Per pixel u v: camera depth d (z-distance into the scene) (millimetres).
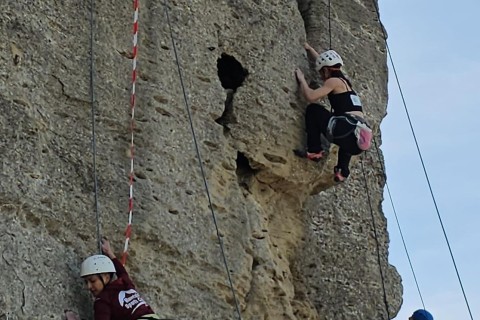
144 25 16109
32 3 14938
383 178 19438
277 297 16562
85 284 14078
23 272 13484
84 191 14625
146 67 15906
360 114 16906
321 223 18141
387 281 18656
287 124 17078
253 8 17344
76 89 15039
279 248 17266
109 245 14531
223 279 15695
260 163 16828
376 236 18828
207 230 15727
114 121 15297
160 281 14992
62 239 14172
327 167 17422
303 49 17734
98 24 15586
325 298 17719
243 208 16344
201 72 16469
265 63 17156
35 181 14102
